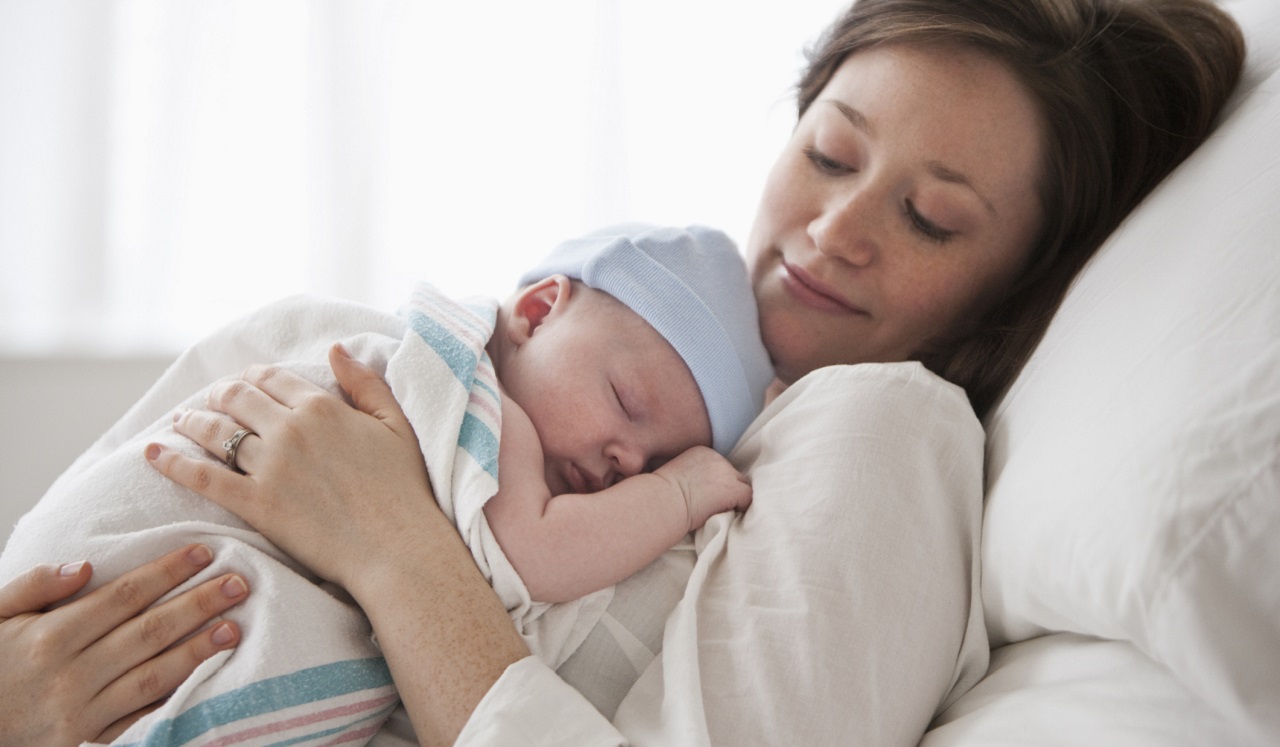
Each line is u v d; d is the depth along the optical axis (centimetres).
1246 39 107
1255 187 74
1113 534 64
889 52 104
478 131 219
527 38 218
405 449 83
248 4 204
